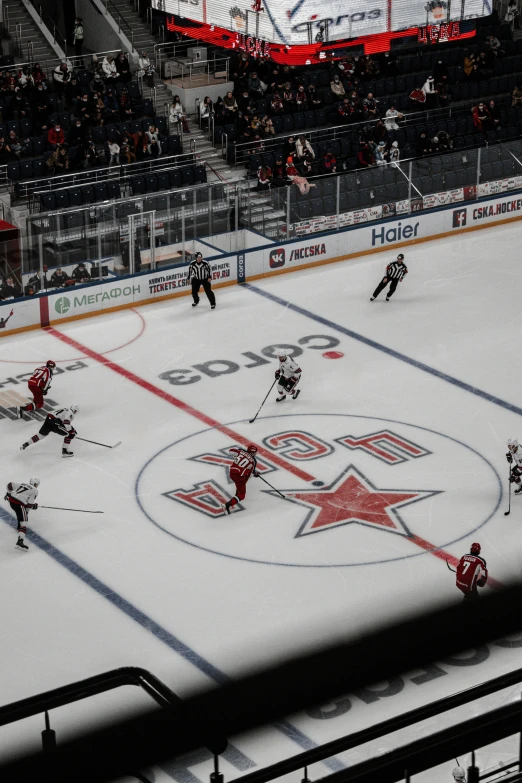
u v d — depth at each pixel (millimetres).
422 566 17406
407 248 33312
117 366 25562
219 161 35750
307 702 2592
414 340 26828
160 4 29469
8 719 7055
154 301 29594
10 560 17641
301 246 31641
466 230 34438
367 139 35812
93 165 33562
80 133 33562
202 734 2656
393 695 13555
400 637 2645
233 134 36094
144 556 17781
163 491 19953
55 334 27453
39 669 14766
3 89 34438
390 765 4270
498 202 34750
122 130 34969
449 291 29984
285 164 34438
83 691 7305
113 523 18828
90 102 34562
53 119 34656
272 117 37000
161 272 29422
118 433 22188
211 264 30266
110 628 15758
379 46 28094
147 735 2779
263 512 19203
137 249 28906
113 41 39156
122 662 14914
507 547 17922
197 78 38156
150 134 34125
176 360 25906
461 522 18766
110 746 2764
